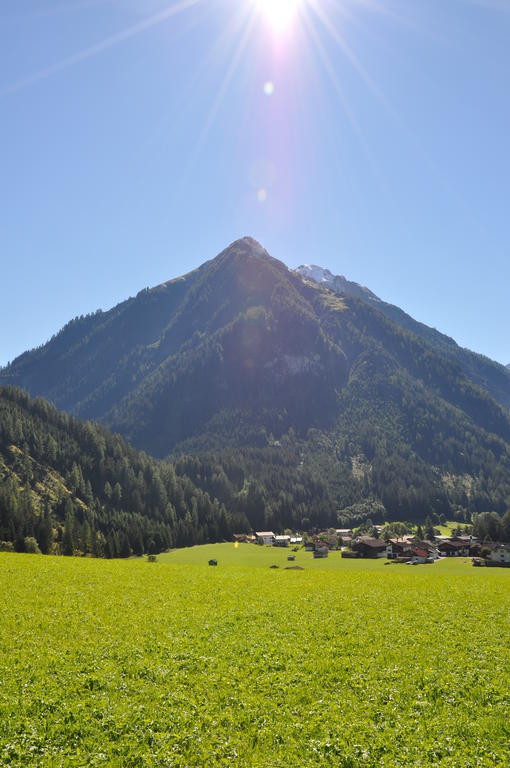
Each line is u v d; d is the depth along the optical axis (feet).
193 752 44.88
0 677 59.16
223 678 62.34
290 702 56.29
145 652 71.67
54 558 191.01
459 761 43.83
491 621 96.84
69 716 50.11
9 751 43.42
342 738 47.70
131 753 44.01
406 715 53.47
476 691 59.82
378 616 99.71
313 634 84.84
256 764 43.19
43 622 85.20
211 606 105.81
